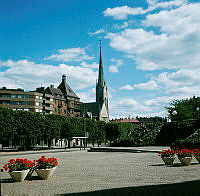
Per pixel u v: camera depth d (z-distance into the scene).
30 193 10.33
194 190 10.06
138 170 16.88
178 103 77.56
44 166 13.81
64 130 66.75
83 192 10.27
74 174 15.79
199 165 18.53
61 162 25.05
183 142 29.72
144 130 56.78
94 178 13.94
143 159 25.50
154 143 53.41
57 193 10.21
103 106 167.12
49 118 62.38
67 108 133.38
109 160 26.02
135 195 9.55
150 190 10.31
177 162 21.08
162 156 19.83
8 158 34.09
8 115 53.59
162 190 10.24
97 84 169.38
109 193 9.95
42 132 59.88
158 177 13.60
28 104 109.38
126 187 11.09
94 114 167.50
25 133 56.19
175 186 10.98
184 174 14.36
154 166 18.88
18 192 10.55
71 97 136.12
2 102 105.31
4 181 13.46
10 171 13.25
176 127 52.19
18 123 55.16
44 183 12.62
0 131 52.16
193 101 77.44
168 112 78.06
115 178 13.76
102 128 83.88
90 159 28.22
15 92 107.56
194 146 28.50
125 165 20.52
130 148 44.38
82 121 74.50
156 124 57.03
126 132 97.44
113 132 90.75
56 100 124.75
